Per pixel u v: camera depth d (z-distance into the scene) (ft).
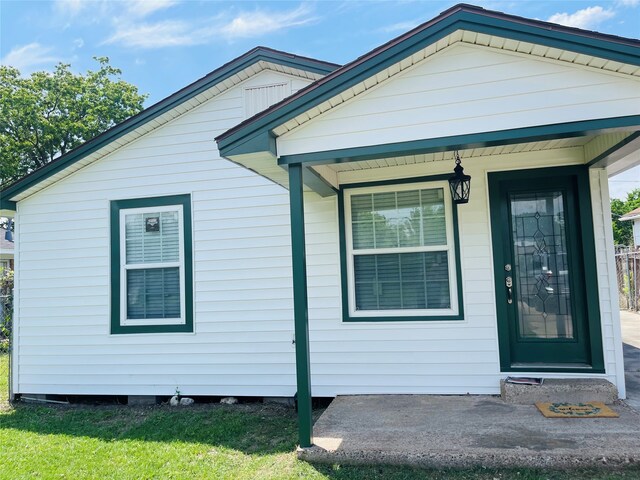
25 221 20.12
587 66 10.08
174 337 18.26
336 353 16.33
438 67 10.94
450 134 10.79
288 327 17.47
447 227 15.76
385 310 16.19
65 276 19.53
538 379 14.29
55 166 19.26
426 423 12.35
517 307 15.24
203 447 12.88
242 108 18.76
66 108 68.18
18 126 63.41
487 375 15.03
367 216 16.53
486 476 9.87
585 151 14.57
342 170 16.38
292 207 11.77
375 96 11.28
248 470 11.10
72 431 15.01
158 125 19.15
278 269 17.70
